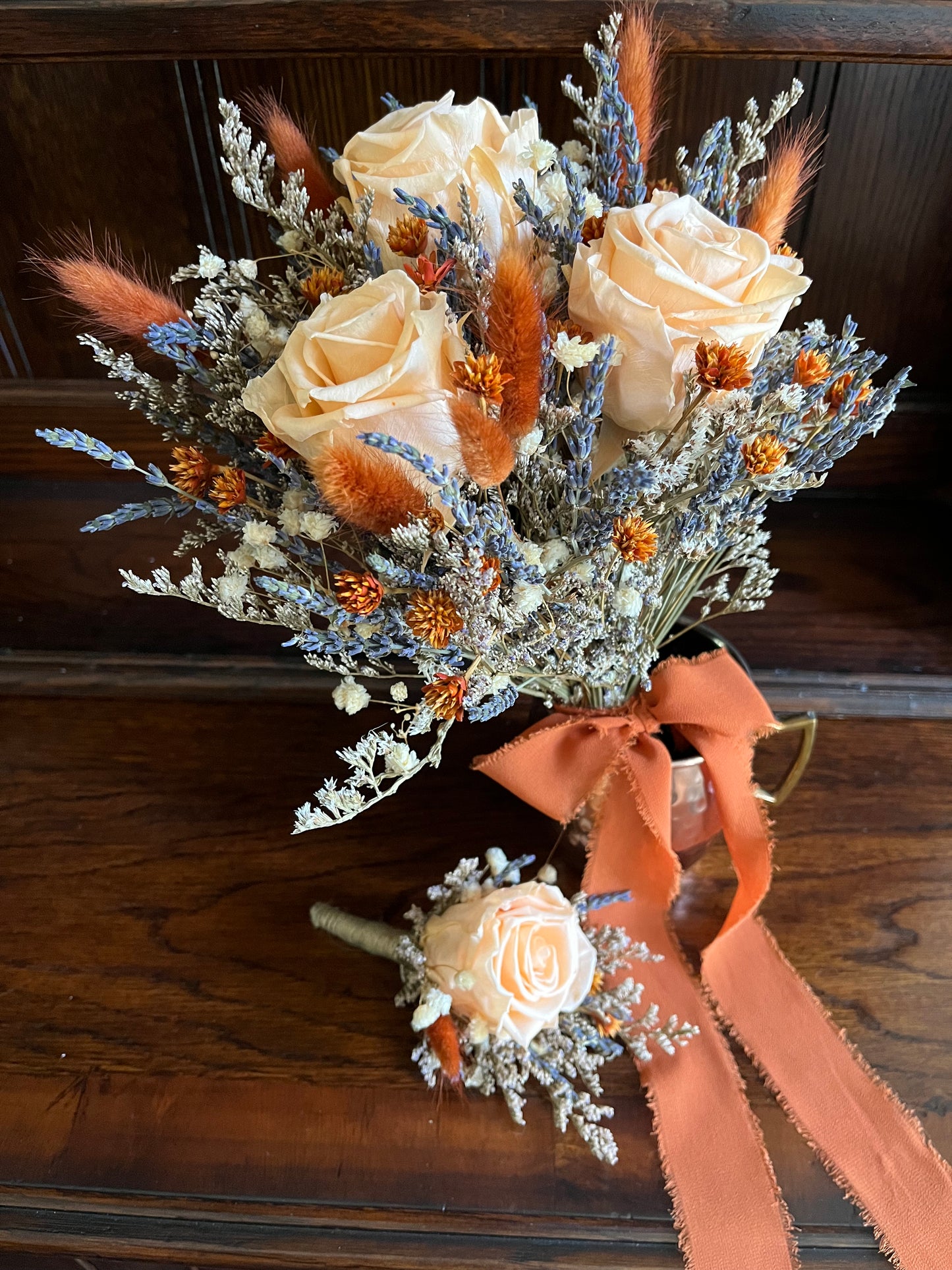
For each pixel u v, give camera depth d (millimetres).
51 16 356
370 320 218
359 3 348
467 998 302
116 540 497
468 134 247
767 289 250
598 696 322
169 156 408
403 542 234
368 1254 281
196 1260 286
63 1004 336
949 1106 300
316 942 351
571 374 280
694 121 392
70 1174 297
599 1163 293
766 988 330
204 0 351
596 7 345
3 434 491
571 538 266
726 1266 272
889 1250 273
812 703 419
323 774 409
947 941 341
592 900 335
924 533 489
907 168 398
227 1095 312
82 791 407
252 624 463
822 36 347
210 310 267
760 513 314
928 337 447
